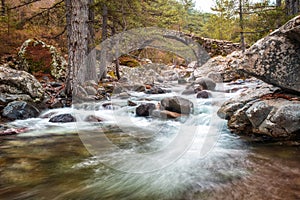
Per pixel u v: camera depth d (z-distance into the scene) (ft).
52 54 37.35
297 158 10.93
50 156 11.84
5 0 45.21
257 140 13.60
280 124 12.69
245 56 15.30
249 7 36.81
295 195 7.77
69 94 26.25
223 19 70.13
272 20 33.40
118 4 34.78
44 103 24.77
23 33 44.88
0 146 13.47
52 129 17.30
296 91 13.78
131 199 8.01
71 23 25.61
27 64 35.58
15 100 23.00
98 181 9.22
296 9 31.53
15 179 9.39
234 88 29.81
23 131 16.72
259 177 9.22
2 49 39.29
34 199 8.02
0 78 23.68
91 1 34.06
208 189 8.46
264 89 16.38
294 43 13.74
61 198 8.08
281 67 14.05
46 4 58.80
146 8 40.52
